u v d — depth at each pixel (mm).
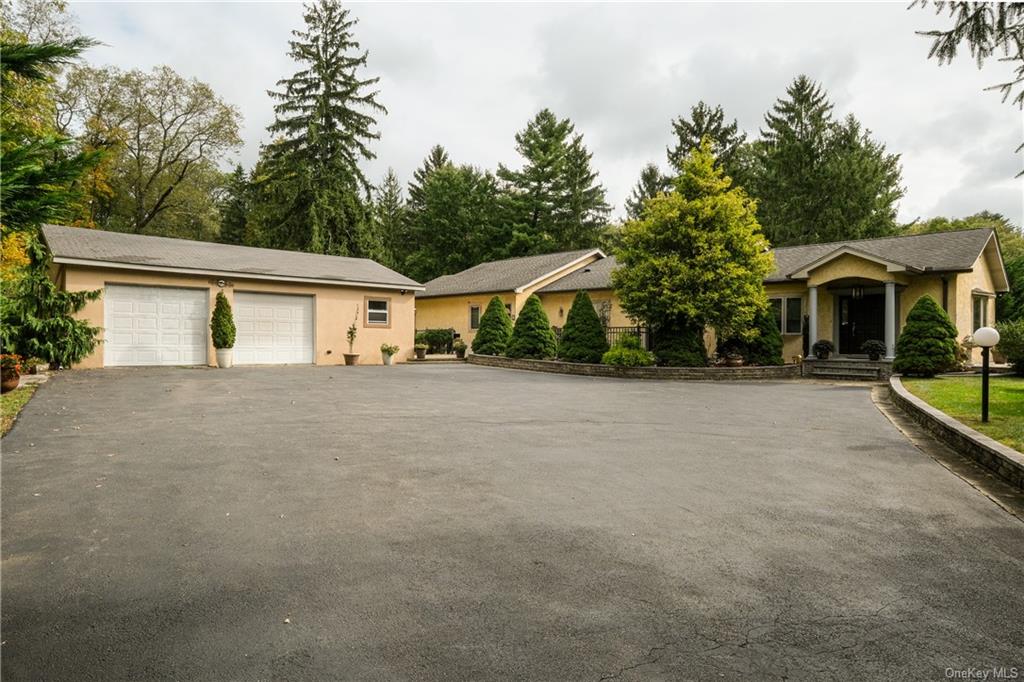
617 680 2484
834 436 7949
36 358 14367
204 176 36562
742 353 18406
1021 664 2629
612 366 17922
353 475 5738
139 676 2482
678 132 43844
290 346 20219
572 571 3564
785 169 40938
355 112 35438
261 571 3535
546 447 7117
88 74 29891
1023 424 7281
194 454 6512
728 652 2703
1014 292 21969
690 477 5766
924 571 3598
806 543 4043
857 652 2715
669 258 17234
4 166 2354
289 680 2463
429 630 2873
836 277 18000
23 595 3201
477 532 4215
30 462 6070
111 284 16625
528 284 26906
